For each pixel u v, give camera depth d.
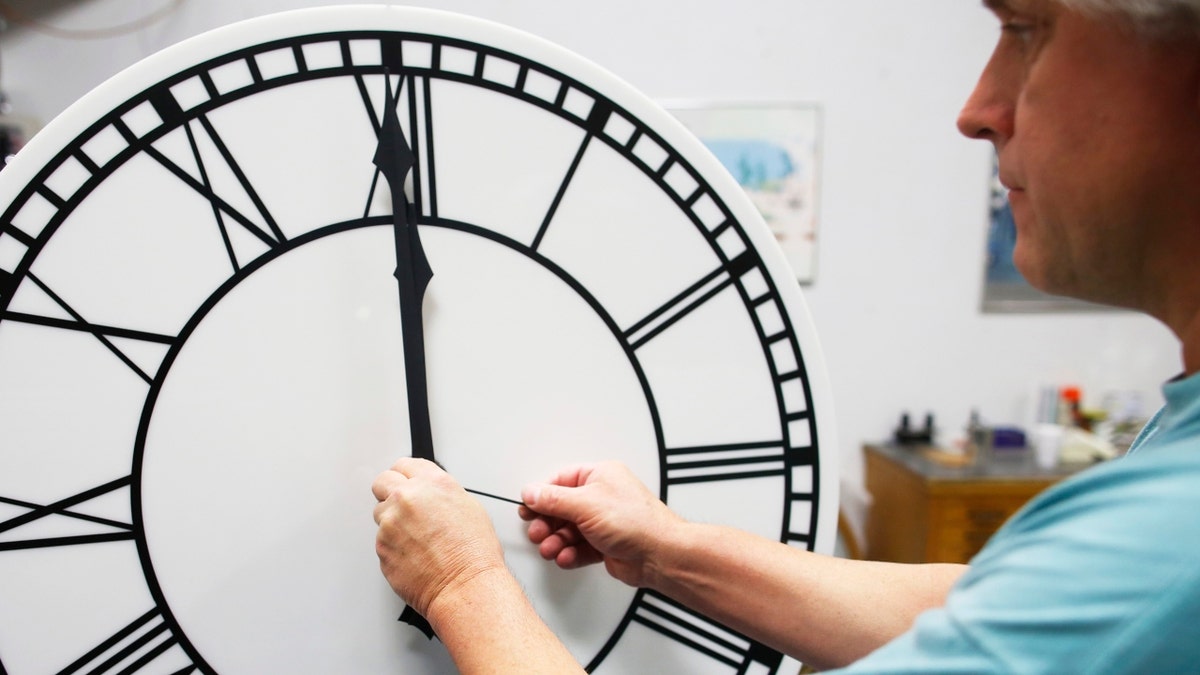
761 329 0.64
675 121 0.62
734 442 0.65
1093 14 0.34
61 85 1.39
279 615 0.60
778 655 0.66
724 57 1.56
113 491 0.57
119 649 0.58
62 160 0.54
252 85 0.57
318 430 0.59
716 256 0.63
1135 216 0.36
